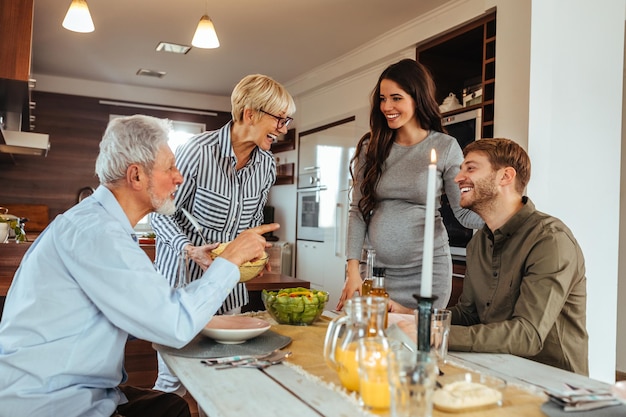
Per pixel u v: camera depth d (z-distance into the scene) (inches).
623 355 151.8
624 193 153.3
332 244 207.6
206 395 37.1
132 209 52.9
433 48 158.7
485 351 50.6
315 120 230.1
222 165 76.9
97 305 46.4
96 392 48.1
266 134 76.3
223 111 271.7
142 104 254.5
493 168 58.6
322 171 218.1
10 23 99.9
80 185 242.4
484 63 136.1
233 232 81.3
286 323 61.5
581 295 55.1
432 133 81.1
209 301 48.0
